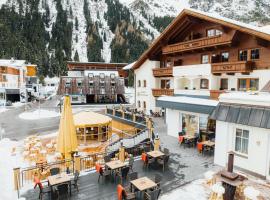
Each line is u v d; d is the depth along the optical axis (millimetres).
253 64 23453
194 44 28234
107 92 64250
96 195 11039
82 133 24141
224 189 9188
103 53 180750
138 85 40031
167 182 12234
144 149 17375
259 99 12234
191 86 29766
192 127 19922
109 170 12898
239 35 24281
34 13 185125
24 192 11523
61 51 153875
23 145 22656
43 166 13773
